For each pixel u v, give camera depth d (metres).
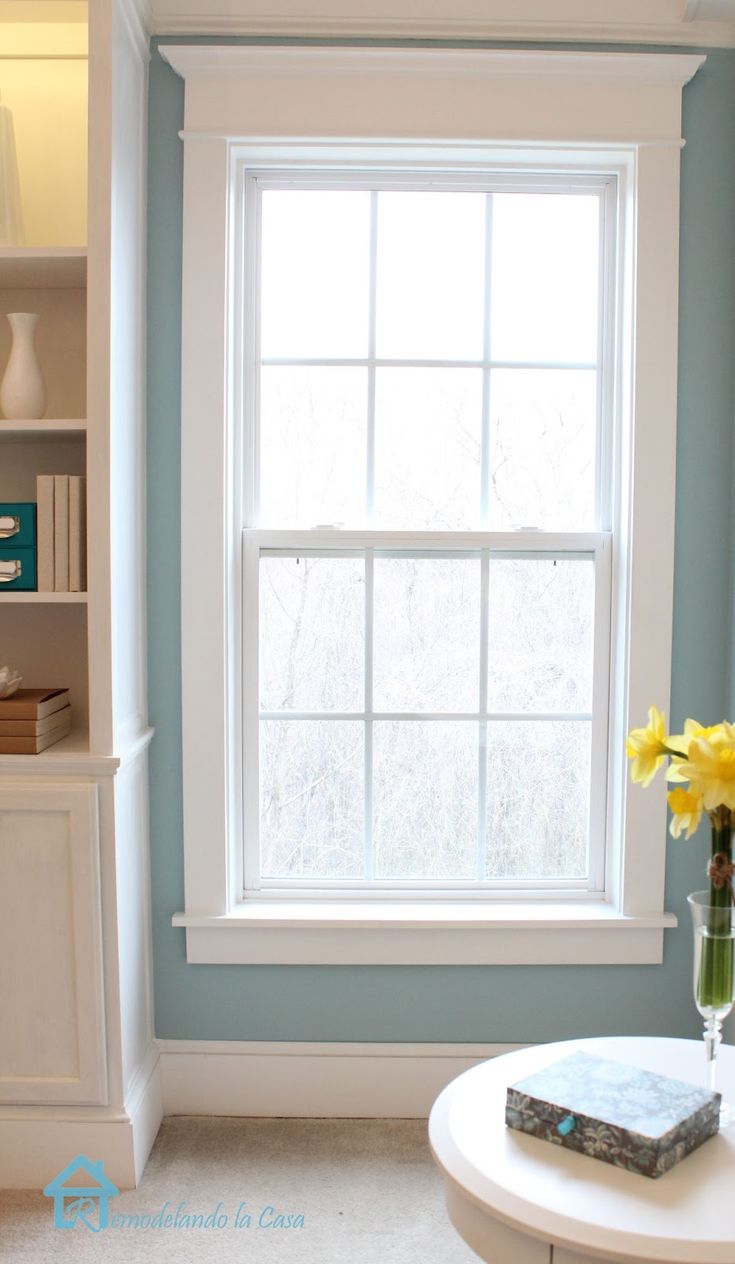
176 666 2.63
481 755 2.74
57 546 2.38
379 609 2.72
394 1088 2.69
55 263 2.37
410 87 2.53
